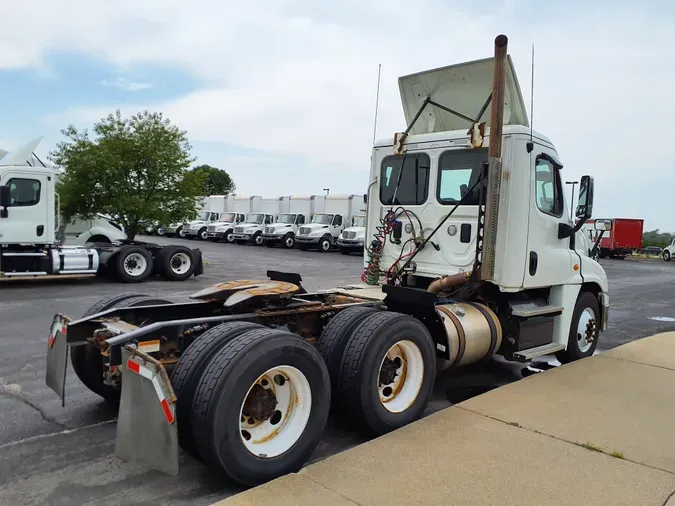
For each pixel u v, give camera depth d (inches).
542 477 141.6
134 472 147.3
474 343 208.8
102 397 204.5
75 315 373.4
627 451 159.8
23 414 186.7
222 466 130.1
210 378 131.2
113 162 698.8
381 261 254.2
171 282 582.2
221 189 3289.9
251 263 863.7
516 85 222.7
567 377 237.1
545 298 253.4
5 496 132.7
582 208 239.1
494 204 209.0
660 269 1146.7
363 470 143.2
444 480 138.3
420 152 240.7
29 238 496.4
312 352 149.3
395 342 173.2
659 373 246.4
